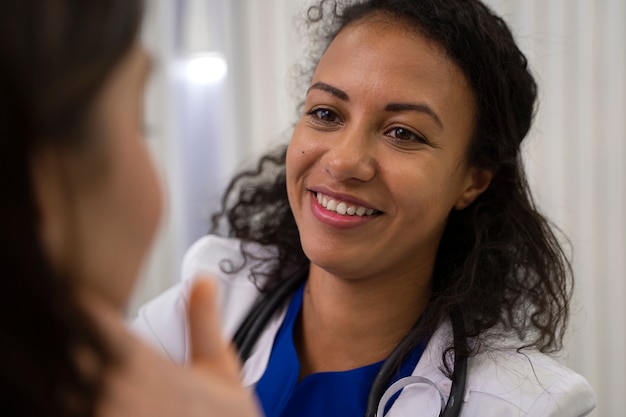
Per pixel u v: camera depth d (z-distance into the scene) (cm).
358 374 91
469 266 93
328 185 85
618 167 176
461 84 87
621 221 177
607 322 179
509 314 95
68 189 29
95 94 29
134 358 32
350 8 94
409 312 93
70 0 28
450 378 85
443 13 86
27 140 26
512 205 97
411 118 84
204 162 209
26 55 26
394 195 84
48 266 27
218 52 204
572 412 83
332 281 92
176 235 208
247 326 102
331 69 88
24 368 26
